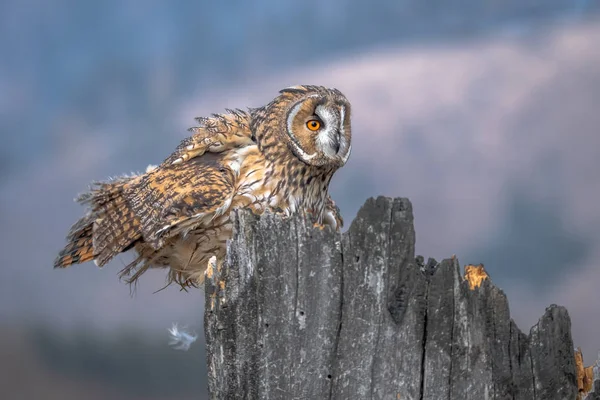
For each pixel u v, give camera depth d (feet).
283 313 22.53
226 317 22.93
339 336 22.44
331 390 22.41
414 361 22.38
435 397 22.34
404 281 22.40
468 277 22.88
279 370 22.56
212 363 23.44
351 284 22.44
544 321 22.94
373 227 22.48
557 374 22.79
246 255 22.74
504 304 22.74
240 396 22.85
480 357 22.43
